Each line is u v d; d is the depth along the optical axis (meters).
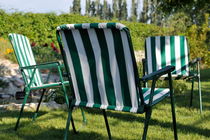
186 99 4.96
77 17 14.62
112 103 2.26
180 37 4.48
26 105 4.29
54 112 4.05
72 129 3.27
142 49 15.40
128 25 16.97
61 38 2.32
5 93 6.13
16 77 7.22
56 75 7.65
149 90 2.65
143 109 2.12
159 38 4.51
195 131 3.19
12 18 12.30
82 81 2.36
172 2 10.37
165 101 4.77
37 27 12.78
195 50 10.40
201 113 3.96
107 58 2.16
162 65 4.53
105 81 2.23
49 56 9.09
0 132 3.10
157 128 3.30
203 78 8.34
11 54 9.13
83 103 2.38
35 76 3.85
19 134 3.06
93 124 3.48
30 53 3.98
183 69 4.47
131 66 2.07
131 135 3.05
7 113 3.99
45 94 5.86
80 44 2.24
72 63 2.35
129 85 2.13
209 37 11.20
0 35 11.90
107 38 2.09
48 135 3.03
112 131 3.20
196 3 10.45
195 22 14.01
